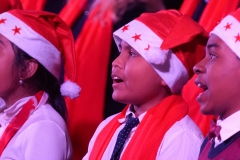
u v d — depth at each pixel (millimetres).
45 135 3039
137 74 3076
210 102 2588
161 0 4180
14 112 3223
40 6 4684
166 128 2980
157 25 3129
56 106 3348
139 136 2996
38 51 3219
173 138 2924
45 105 3244
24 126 3121
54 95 3355
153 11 4207
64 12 4590
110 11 4383
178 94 3199
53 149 3020
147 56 3027
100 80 4402
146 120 3045
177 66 3100
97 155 3189
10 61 3189
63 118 3371
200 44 3166
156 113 3051
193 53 3156
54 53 3303
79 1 4531
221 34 2602
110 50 4402
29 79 3268
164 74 3076
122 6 4320
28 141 3027
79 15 4535
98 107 4387
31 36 3207
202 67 2645
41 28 3266
